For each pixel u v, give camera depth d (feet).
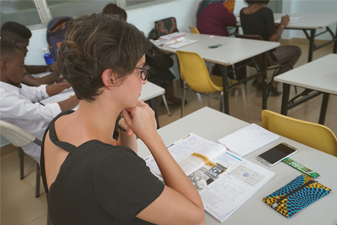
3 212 6.42
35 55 9.30
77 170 1.63
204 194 2.93
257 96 10.34
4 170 8.13
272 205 2.64
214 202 2.80
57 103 5.25
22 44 7.73
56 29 9.13
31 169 8.00
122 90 1.81
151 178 1.74
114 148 1.71
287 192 2.74
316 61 6.27
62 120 2.04
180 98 10.87
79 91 1.76
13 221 6.12
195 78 7.93
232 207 2.70
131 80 1.81
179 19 12.25
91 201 1.61
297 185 2.80
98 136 1.85
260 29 9.57
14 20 8.87
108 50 1.60
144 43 1.77
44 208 6.37
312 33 9.55
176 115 9.89
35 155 5.64
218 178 3.13
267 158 3.36
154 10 11.36
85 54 1.61
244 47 8.09
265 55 8.06
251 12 9.62
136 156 1.80
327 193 2.70
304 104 9.21
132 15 10.89
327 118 8.23
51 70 8.77
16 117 5.01
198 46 9.03
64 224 1.79
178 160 3.55
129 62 1.68
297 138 3.79
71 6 9.77
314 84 5.07
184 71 8.23
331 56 6.43
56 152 1.88
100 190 1.57
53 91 6.54
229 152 3.57
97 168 1.58
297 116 8.57
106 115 1.88
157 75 9.48
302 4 14.93
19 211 6.39
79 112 1.91
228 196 2.85
